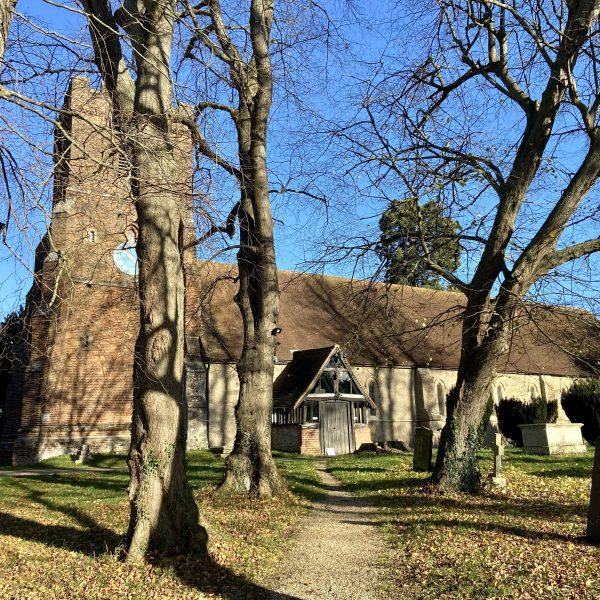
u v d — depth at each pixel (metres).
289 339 32.97
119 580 7.43
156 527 8.31
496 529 9.66
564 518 10.45
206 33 9.59
